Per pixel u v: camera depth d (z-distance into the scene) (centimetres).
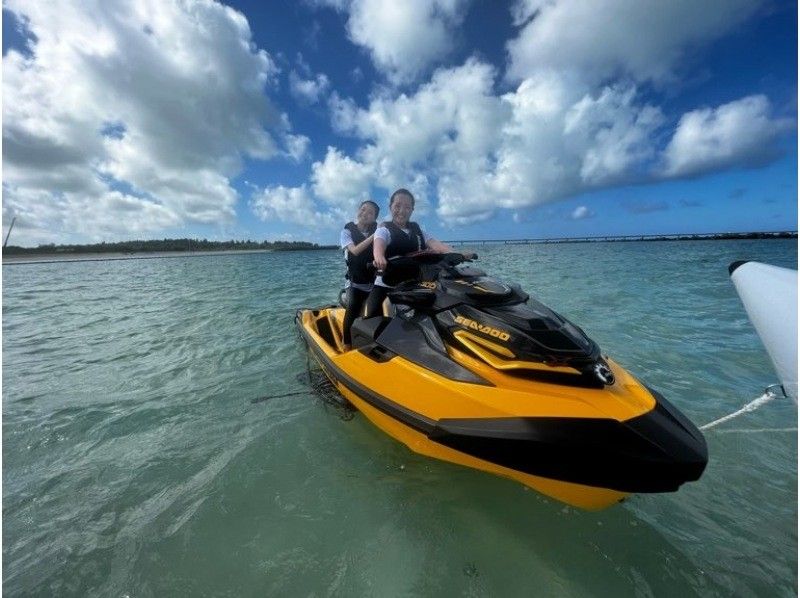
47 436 271
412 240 323
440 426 191
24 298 991
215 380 368
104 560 168
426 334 230
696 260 1733
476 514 187
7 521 192
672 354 405
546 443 160
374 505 195
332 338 388
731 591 148
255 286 1099
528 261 1816
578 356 183
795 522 180
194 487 214
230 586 154
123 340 521
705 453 155
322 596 150
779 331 174
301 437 259
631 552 166
